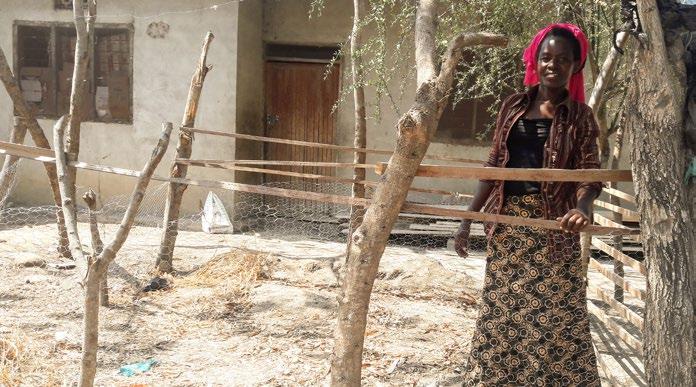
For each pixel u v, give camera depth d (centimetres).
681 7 230
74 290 558
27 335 447
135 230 843
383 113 979
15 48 969
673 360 226
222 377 399
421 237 897
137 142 963
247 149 999
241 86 959
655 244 228
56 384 374
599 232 261
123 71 959
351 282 250
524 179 250
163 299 554
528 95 296
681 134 225
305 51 1033
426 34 273
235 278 615
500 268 303
